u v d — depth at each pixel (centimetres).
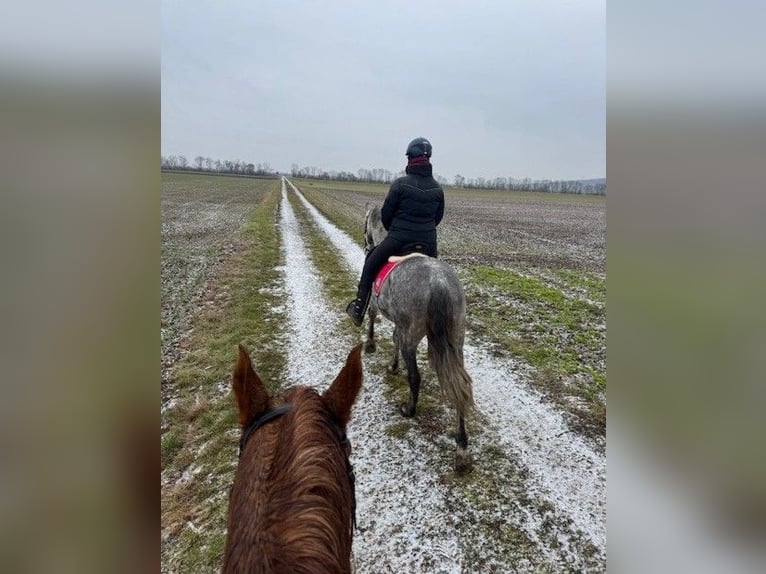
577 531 308
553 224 2442
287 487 127
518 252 1448
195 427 452
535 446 399
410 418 445
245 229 1717
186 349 638
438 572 282
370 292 467
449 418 444
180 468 394
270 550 111
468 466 366
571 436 412
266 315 763
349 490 154
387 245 435
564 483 353
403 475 367
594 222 2588
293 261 1192
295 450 138
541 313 764
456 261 1253
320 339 656
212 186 4822
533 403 469
